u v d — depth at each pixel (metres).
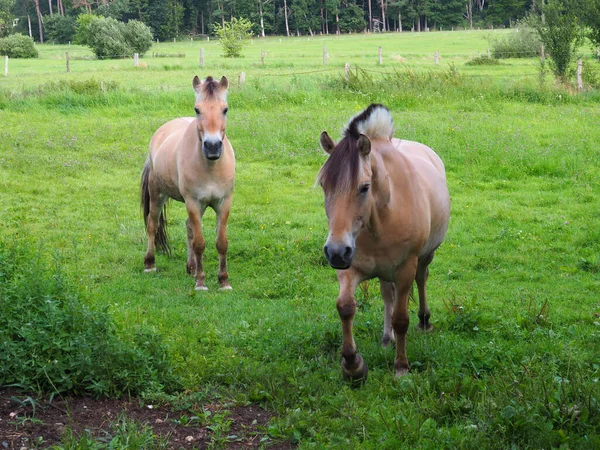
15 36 55.31
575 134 16.12
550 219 10.75
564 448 4.02
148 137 16.48
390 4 98.38
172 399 4.78
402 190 5.00
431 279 8.25
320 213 11.28
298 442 4.32
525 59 39.72
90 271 8.32
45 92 20.61
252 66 36.84
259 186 12.80
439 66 35.72
